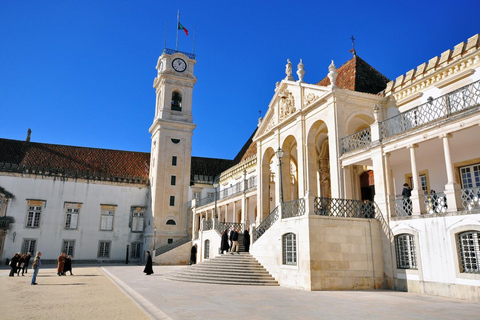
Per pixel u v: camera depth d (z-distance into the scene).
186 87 47.97
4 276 22.56
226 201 35.22
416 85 19.20
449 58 17.61
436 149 17.22
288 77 25.91
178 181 44.84
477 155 16.36
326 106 21.25
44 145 46.91
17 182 40.84
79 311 10.15
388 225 16.59
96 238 42.84
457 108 14.84
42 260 40.03
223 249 23.72
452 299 12.75
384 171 17.22
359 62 25.30
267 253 19.30
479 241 12.75
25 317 9.23
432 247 14.30
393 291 15.30
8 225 39.41
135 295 13.48
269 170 28.78
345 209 17.03
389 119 18.27
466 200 13.80
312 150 22.91
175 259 37.50
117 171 47.69
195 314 9.64
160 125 45.31
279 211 18.77
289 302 11.87
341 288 15.72
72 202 42.66
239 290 15.24
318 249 15.78
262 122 28.77
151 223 42.97
